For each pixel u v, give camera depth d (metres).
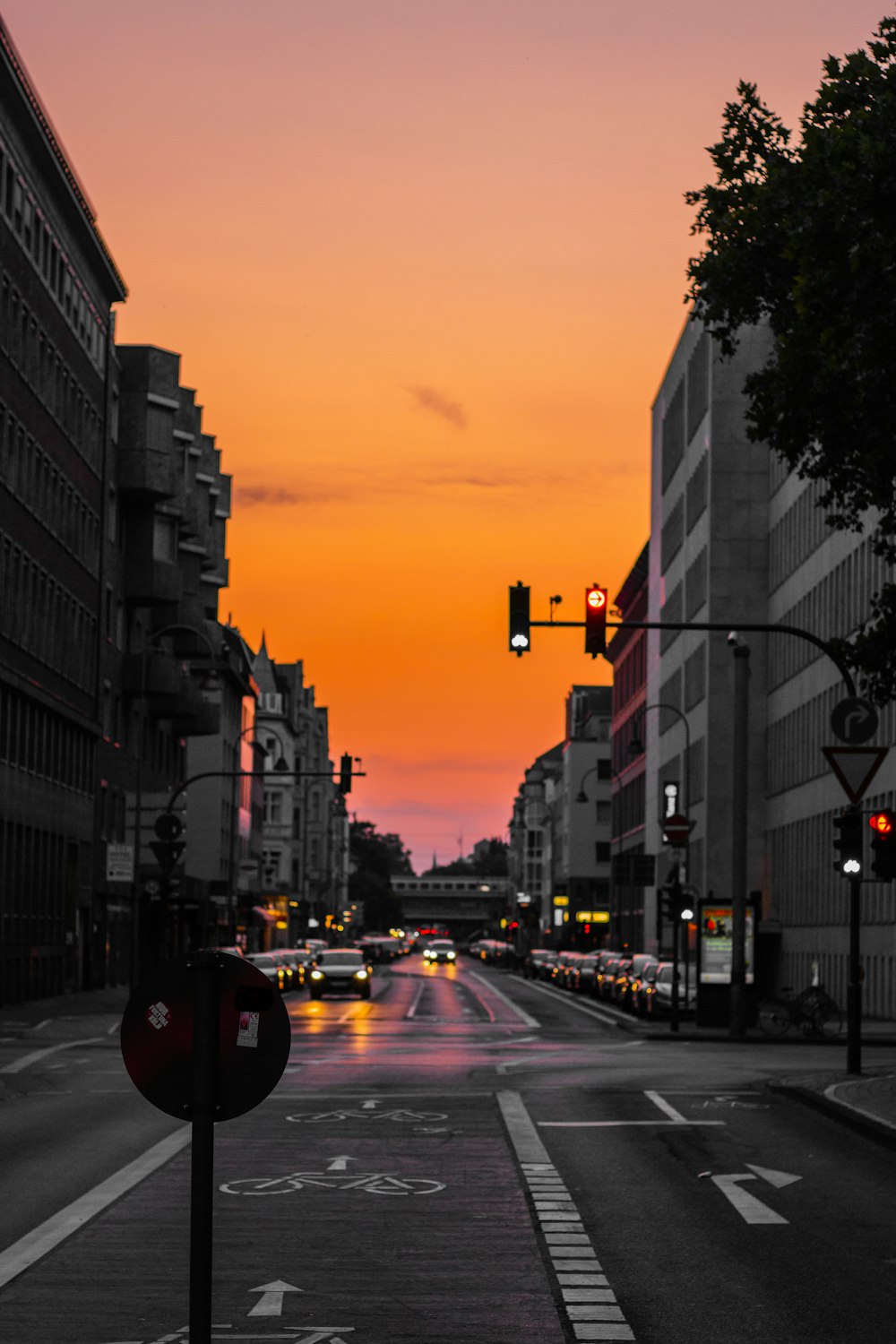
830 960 70.94
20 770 60.84
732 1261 12.45
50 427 65.50
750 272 22.95
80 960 71.69
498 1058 36.84
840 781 30.12
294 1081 29.69
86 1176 16.64
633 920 127.06
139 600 82.81
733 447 89.06
